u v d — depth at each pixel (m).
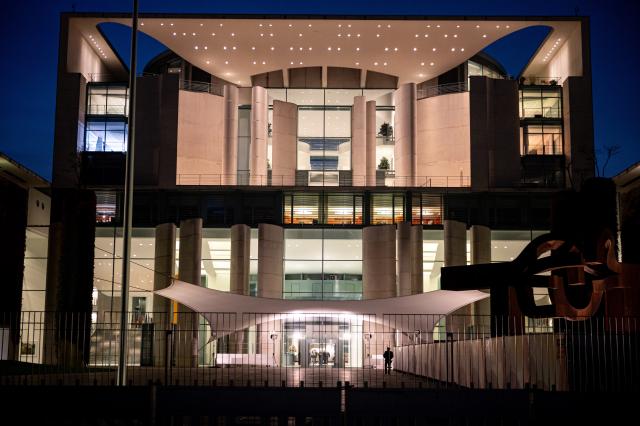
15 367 27.16
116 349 45.41
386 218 47.75
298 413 12.87
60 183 47.47
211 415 12.88
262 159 50.22
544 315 20.44
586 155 49.19
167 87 49.19
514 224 47.88
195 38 49.75
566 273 20.25
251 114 51.19
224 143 49.62
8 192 43.66
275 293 45.66
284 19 48.12
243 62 51.81
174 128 48.59
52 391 12.97
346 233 47.41
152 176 48.97
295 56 51.47
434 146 50.72
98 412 12.87
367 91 53.78
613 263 19.98
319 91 53.69
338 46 50.62
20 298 44.69
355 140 50.66
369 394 12.90
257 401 12.88
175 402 12.91
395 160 50.56
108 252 47.09
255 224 47.44
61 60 49.12
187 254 45.34
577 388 14.34
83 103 49.69
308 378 25.92
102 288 46.84
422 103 51.50
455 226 46.00
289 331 43.78
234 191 47.69
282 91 53.72
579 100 49.78
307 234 47.41
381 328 43.34
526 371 16.02
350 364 43.19
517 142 49.47
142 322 45.56
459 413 12.81
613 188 27.80
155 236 47.22
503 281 21.02
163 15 48.22
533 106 51.09
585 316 20.23
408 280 44.66
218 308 33.09
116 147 49.59
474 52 51.06
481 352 19.28
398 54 51.16
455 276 21.89
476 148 48.56
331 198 48.00
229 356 41.22
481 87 49.50
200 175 49.78
